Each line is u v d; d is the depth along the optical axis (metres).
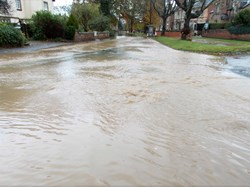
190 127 3.22
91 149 2.60
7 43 14.57
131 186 2.00
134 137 2.90
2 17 20.78
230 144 2.78
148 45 21.25
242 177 2.16
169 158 2.45
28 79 6.22
